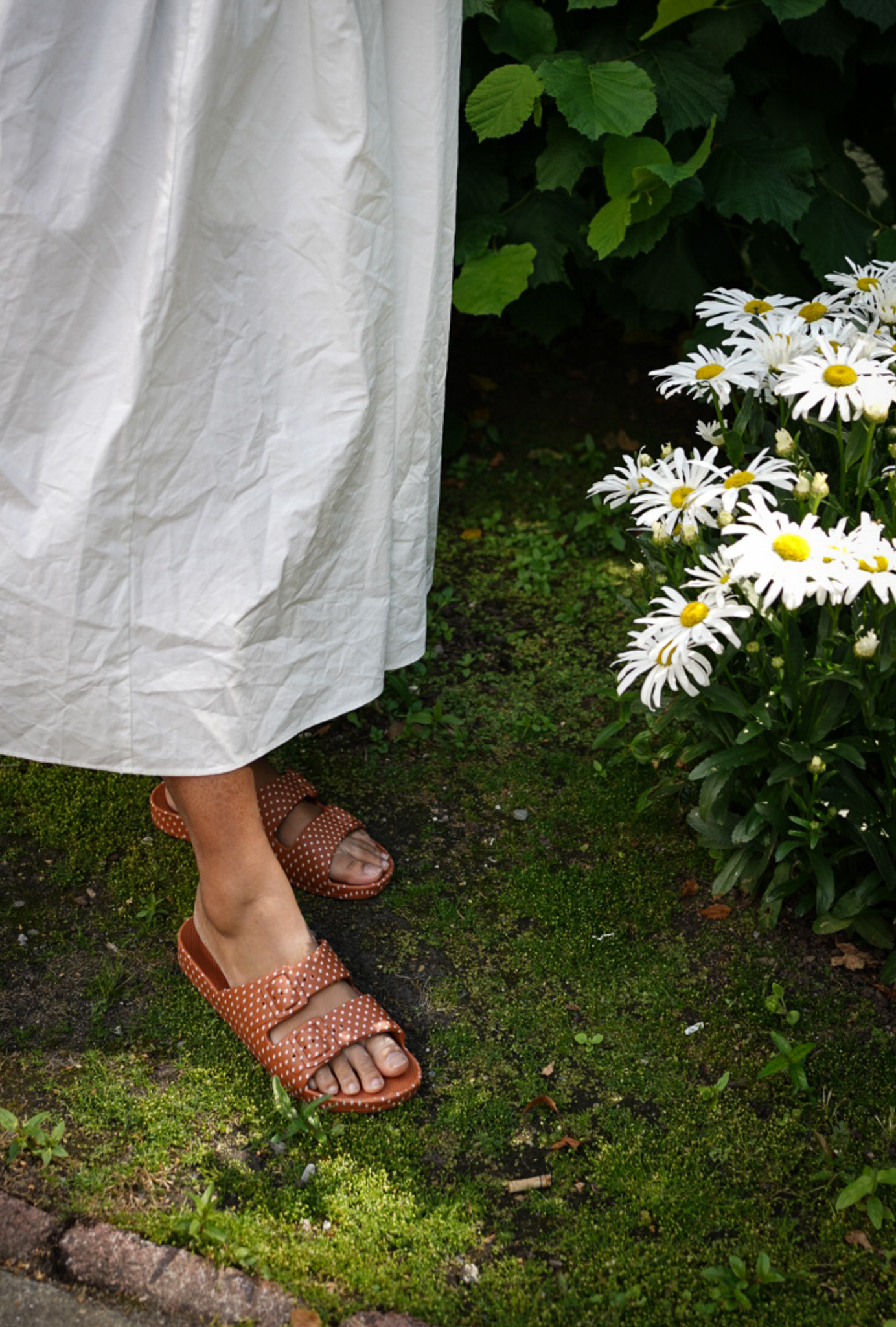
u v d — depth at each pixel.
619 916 1.77
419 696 2.23
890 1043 1.55
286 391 1.41
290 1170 1.40
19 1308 1.23
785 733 1.55
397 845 1.90
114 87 1.20
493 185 2.67
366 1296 1.26
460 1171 1.41
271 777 1.83
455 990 1.65
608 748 2.10
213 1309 1.24
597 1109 1.48
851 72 2.83
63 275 1.25
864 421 1.57
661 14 2.48
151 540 1.36
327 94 1.30
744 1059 1.54
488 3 2.40
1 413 1.29
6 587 1.34
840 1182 1.38
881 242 2.69
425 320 1.56
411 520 1.68
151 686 1.41
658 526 1.61
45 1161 1.37
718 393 1.74
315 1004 1.51
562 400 3.12
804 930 1.73
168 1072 1.51
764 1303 1.26
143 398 1.28
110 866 1.84
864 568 1.35
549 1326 1.24
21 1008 1.60
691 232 2.75
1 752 1.47
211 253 1.29
